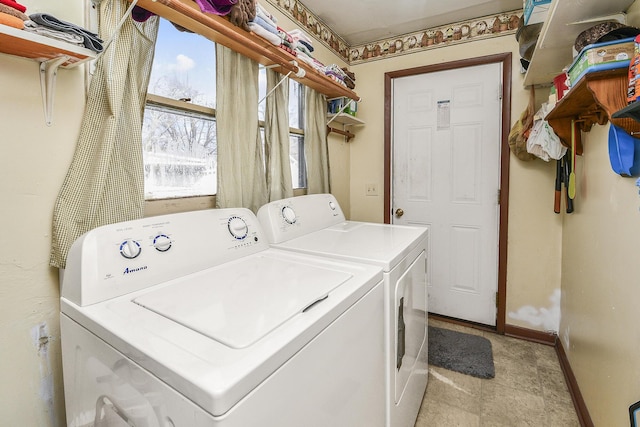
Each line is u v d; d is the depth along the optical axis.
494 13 2.25
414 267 1.44
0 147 0.81
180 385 0.52
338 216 1.97
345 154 2.83
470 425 1.50
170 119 1.33
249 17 1.25
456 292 2.57
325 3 2.11
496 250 2.41
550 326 2.25
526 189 2.26
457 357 2.06
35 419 0.90
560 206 2.11
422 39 2.52
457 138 2.48
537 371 1.92
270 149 1.73
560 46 1.43
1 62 0.81
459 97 2.45
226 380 0.50
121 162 1.04
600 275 1.35
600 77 0.97
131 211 1.07
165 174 1.32
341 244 1.39
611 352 1.20
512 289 2.35
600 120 1.31
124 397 0.64
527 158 2.17
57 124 0.92
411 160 2.66
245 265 1.12
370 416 1.01
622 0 1.04
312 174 2.10
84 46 0.83
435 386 1.79
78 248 0.82
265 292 0.86
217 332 0.64
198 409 0.49
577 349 1.68
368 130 2.81
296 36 1.69
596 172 1.43
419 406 1.58
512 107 2.25
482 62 2.32
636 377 1.00
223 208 1.35
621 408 1.10
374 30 2.51
